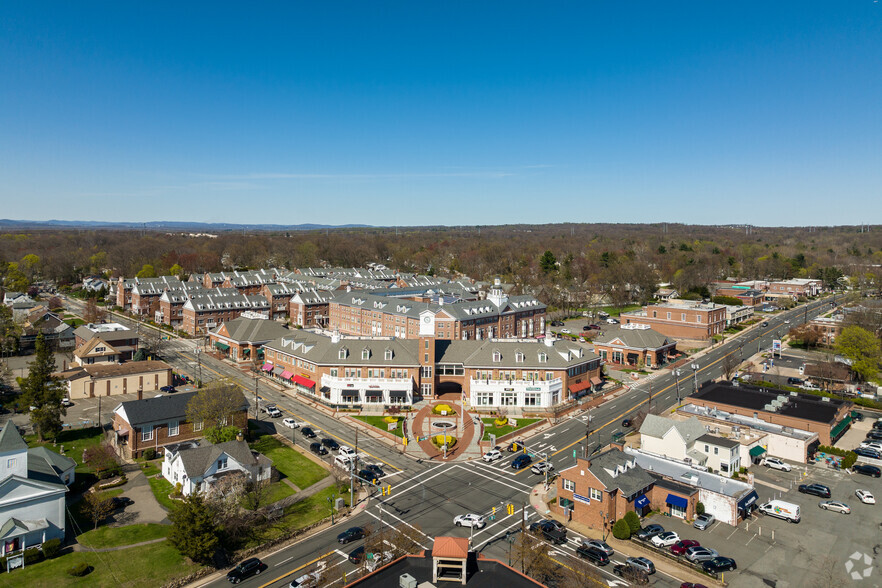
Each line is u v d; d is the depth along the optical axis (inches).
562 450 3917.3
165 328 7864.2
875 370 5206.7
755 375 5585.6
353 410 4702.3
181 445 3538.4
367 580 1766.7
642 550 2684.5
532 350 5024.6
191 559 2573.8
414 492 3292.3
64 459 3238.2
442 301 7204.7
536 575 2409.0
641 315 7824.8
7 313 6619.1
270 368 5674.2
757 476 3513.8
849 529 2883.9
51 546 2583.7
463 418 4520.2
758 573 2497.5
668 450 3676.2
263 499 3105.3
